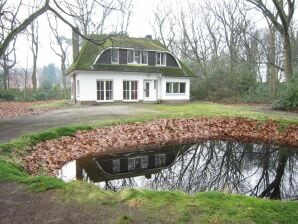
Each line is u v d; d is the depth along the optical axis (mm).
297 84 21203
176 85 32719
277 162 10461
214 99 33938
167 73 31734
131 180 8312
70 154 10086
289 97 20516
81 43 36656
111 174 8867
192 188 7715
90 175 8578
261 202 4387
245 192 7465
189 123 15445
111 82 29297
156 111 19609
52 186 5121
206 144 13008
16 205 4457
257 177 8750
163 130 14031
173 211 4059
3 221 3963
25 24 15258
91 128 12680
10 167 6602
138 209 4160
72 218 3988
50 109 22906
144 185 7867
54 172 8562
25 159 8297
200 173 9148
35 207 4367
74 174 8547
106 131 12703
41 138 10312
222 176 8844
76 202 4484
